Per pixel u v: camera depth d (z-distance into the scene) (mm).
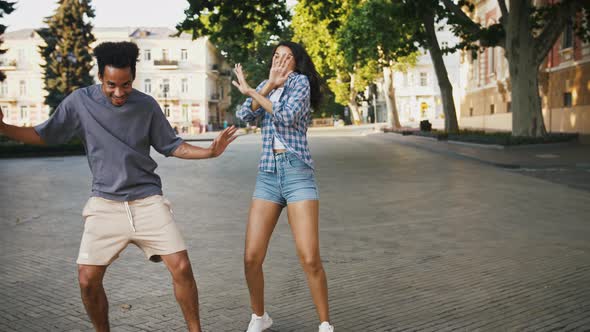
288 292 4527
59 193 11078
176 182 12773
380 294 4465
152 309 4109
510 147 20594
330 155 20547
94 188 3049
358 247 6145
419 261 5512
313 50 46156
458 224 7426
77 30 40375
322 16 24359
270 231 3498
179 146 3160
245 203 9539
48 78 41219
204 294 4480
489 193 10320
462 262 5453
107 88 2891
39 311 4094
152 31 68000
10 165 18547
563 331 3643
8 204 9555
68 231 7227
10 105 66562
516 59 21938
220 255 5836
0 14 25297
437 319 3891
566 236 6625
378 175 13609
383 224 7469
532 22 22078
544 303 4199
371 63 42125
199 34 19062
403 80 69938
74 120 3018
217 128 70875
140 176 3059
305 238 3336
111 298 4375
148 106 3045
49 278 4996
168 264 3068
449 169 15000
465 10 43812
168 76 66812
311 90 3543
